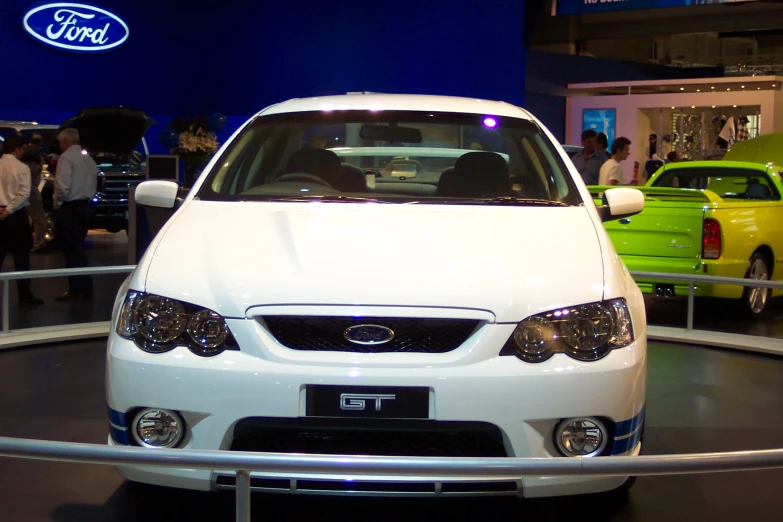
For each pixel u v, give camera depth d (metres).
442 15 15.88
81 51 15.96
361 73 16.44
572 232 3.18
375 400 2.61
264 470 2.18
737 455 2.21
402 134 4.01
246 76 17.00
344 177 3.83
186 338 2.72
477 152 3.80
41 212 12.07
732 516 3.21
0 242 7.80
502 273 2.82
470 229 3.14
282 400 2.61
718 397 4.86
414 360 2.63
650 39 24.98
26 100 15.66
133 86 16.61
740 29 20.78
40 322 6.98
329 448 2.69
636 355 2.78
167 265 2.92
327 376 2.60
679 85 16.30
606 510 3.25
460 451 2.69
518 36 15.48
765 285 5.92
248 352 2.67
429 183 3.85
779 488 3.50
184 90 17.08
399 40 16.19
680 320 7.34
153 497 3.33
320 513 3.16
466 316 2.67
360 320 2.68
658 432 4.21
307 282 2.76
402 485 2.65
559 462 2.16
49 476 3.56
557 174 3.76
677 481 3.56
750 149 9.88
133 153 14.50
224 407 2.63
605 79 18.16
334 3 16.39
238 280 2.79
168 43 16.83
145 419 2.72
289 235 3.07
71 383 5.06
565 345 2.71
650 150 16.08
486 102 4.38
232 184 3.71
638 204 3.82
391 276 2.78
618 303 2.82
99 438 4.06
